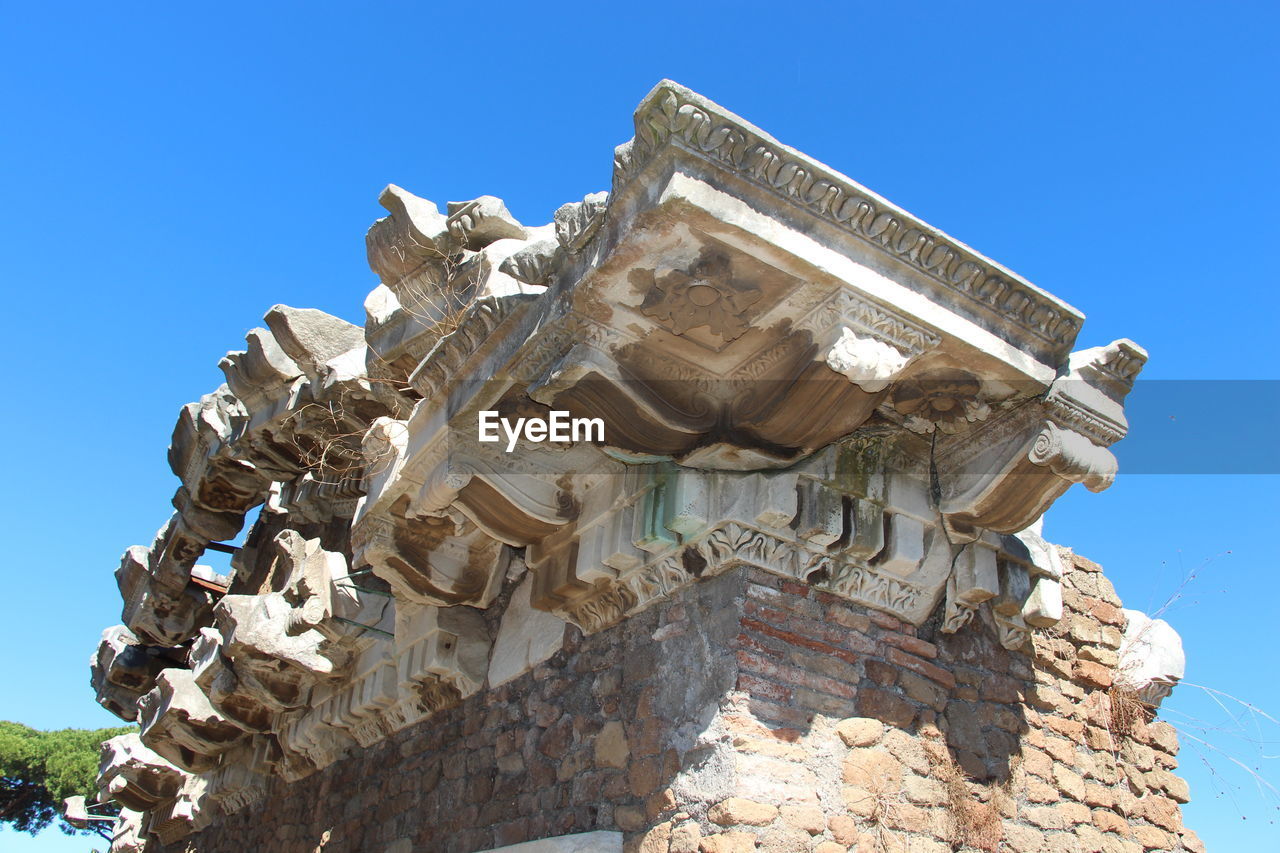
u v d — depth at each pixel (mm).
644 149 3717
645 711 4859
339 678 7430
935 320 4129
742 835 4180
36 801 28562
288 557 7188
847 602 4984
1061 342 4527
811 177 3812
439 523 5973
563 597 5480
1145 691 6281
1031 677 5738
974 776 5098
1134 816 5895
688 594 4918
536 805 5348
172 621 11109
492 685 6160
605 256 3943
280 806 8742
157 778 11953
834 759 4586
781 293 4078
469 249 5785
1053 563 5766
